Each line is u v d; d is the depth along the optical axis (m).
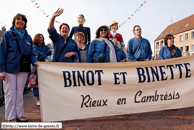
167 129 2.78
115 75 3.27
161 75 3.48
